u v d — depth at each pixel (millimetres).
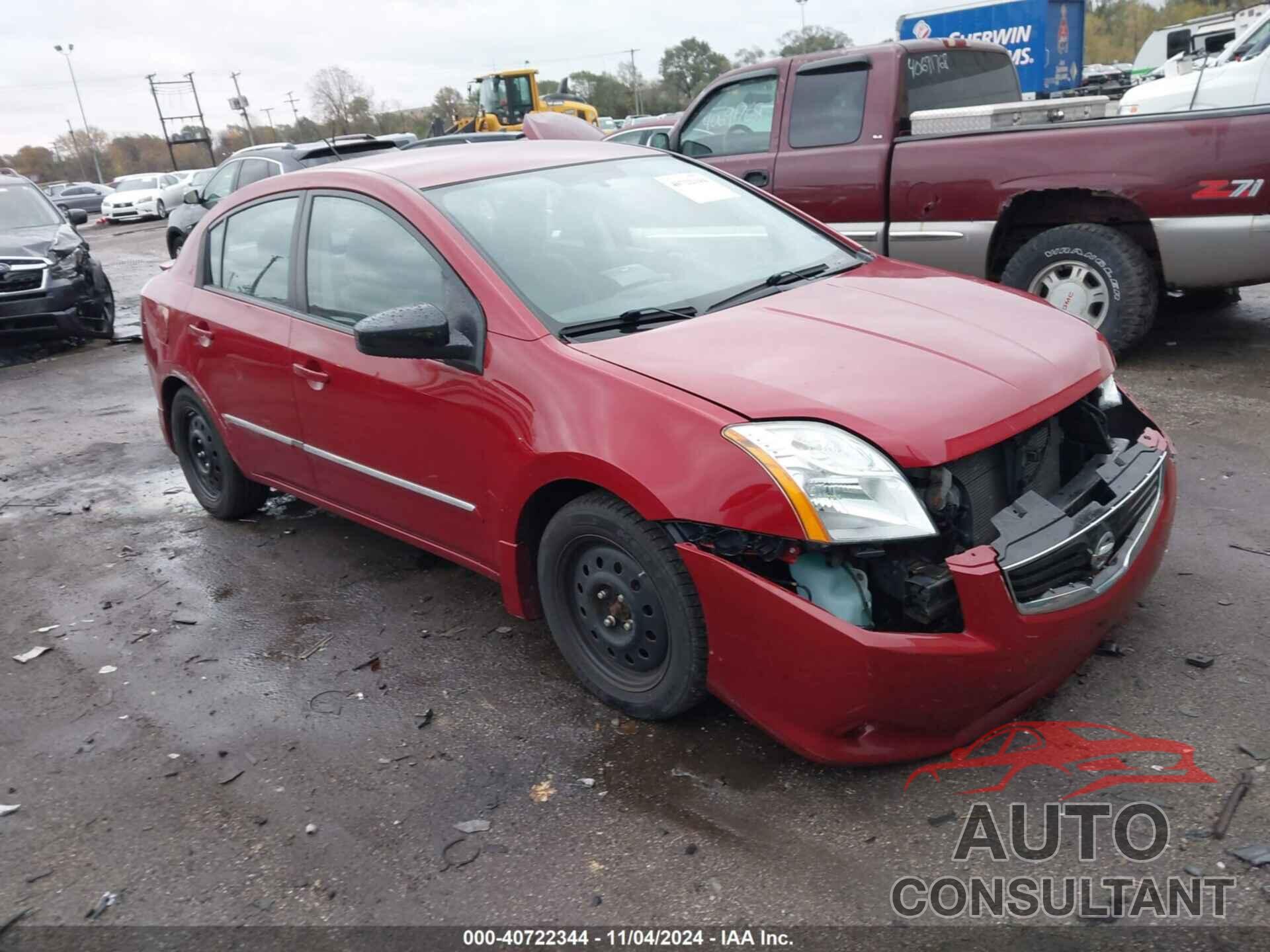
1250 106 5316
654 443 2742
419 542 3850
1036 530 2637
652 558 2816
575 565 3154
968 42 7395
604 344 3088
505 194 3727
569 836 2676
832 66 6914
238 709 3465
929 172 6438
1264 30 9227
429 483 3574
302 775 3062
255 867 2688
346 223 3895
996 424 2668
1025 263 6219
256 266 4422
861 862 2475
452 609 4020
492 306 3258
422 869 2615
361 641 3840
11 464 6609
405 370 3502
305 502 5387
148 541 5098
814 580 2570
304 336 4004
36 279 9812
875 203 6762
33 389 8812
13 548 5168
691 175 4270
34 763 3273
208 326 4586
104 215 33938
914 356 2891
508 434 3137
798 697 2607
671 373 2861
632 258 3609
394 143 12273
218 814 2920
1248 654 3125
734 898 2412
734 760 2896
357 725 3297
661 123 17719
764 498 2543
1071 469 3098
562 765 2969
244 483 5008
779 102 7223
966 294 3463
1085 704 2965
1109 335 5992
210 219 4844
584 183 3939
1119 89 9516
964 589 2475
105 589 4570
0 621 4348
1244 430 4996
